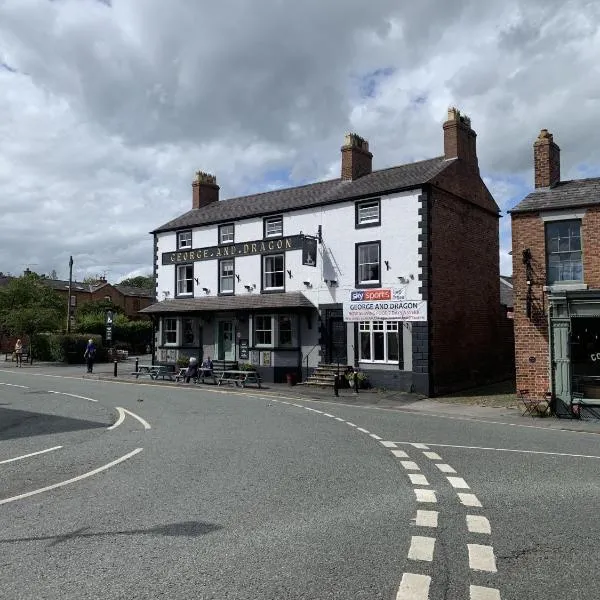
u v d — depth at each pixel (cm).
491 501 734
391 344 2375
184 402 1884
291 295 2664
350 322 2486
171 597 459
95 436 1231
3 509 705
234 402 1903
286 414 1603
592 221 1781
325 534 605
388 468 922
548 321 1758
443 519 659
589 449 1117
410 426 1423
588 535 606
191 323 3116
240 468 915
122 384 2586
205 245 3109
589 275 1778
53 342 4128
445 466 941
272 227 2825
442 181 2391
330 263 2570
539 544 579
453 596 462
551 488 800
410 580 490
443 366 2320
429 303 2269
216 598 457
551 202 1866
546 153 1992
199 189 3438
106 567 520
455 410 1825
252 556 544
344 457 1007
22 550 564
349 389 2383
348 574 502
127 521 651
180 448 1086
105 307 6662
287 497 746
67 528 629
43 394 2106
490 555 547
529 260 1881
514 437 1273
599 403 1638
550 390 1734
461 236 2525
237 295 2909
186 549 562
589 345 1750
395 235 2378
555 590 475
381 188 2431
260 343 2773
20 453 1053
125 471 899
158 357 3228
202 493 766
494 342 2767
